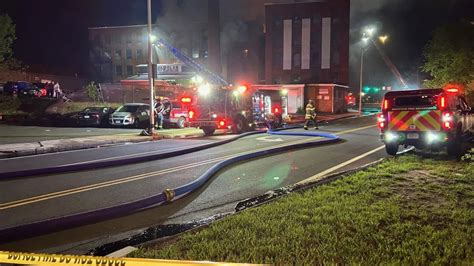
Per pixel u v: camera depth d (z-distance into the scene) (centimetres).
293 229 493
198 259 411
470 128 1282
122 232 554
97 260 313
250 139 1742
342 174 871
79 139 1636
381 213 557
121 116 2362
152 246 461
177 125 2384
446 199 645
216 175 942
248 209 591
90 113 2458
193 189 788
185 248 444
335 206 596
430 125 1130
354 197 653
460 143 1168
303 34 5628
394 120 1190
